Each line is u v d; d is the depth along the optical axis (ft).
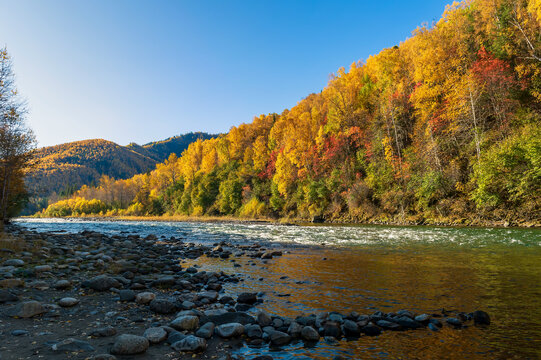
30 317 19.08
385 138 138.92
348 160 173.17
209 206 273.95
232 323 18.35
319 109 244.22
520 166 82.79
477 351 14.93
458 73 113.19
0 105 60.03
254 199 226.58
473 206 96.53
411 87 147.95
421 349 15.34
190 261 45.60
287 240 71.00
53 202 626.64
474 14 128.67
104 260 42.27
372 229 95.04
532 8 100.53
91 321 19.10
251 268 39.47
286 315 21.24
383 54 169.58
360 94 192.95
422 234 73.87
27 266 34.50
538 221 77.97
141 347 14.83
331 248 55.31
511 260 38.17
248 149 280.31
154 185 415.85
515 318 19.30
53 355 13.57
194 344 15.16
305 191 182.80
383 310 21.76
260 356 14.44
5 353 13.56
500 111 98.99
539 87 94.48
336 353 15.10
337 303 23.65
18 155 81.76
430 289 26.61
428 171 113.19
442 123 113.80
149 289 28.55
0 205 90.99
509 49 104.88
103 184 525.34
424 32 135.23
